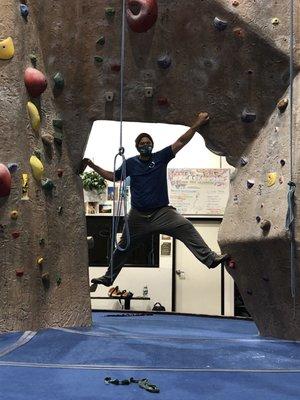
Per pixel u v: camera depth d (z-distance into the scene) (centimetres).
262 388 268
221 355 340
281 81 435
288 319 408
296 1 421
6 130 411
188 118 458
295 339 405
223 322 587
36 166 423
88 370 298
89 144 895
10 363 311
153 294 850
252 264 424
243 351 354
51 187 438
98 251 856
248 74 442
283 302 407
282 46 423
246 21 429
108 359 324
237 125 451
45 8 447
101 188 857
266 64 437
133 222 461
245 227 421
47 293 437
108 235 857
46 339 380
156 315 665
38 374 288
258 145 442
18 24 419
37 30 446
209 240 854
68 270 456
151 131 904
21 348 351
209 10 436
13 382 270
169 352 342
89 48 452
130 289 852
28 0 438
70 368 302
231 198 452
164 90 455
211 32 440
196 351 348
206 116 450
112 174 471
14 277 407
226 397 251
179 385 270
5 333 396
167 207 461
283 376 296
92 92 457
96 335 396
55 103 457
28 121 425
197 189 856
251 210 422
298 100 402
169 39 447
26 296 410
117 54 452
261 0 432
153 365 313
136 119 462
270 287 416
